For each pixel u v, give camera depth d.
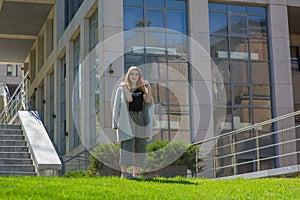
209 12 23.02
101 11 21.45
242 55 23.11
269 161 22.52
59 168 16.64
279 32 23.55
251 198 7.99
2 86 38.44
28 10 28.58
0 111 37.44
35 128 20.67
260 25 23.61
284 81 23.17
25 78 33.69
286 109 22.97
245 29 23.33
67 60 25.80
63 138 26.84
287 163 22.48
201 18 22.56
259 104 22.84
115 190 8.08
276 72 23.16
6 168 17.11
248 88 22.84
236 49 23.09
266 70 23.27
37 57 32.75
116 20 21.42
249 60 23.12
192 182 10.07
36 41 33.25
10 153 18.28
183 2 22.62
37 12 28.94
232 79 22.72
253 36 23.41
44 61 30.89
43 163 16.48
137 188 8.45
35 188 7.86
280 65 23.28
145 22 21.92
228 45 22.98
